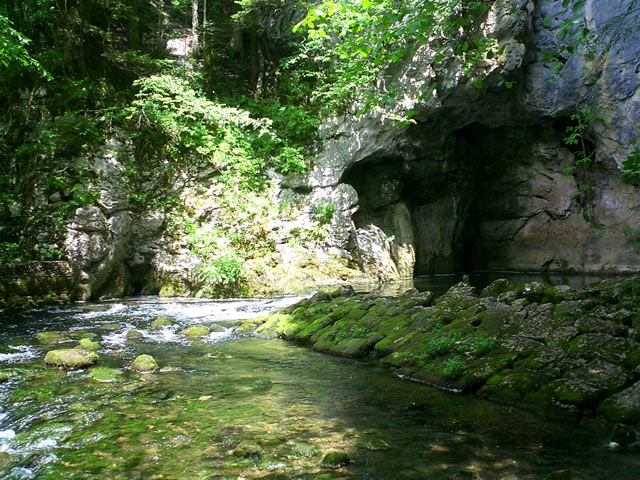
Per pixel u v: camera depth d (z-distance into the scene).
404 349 6.06
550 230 18.02
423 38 5.52
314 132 15.70
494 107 15.98
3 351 6.83
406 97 14.64
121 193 12.48
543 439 3.69
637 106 14.83
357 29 5.81
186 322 9.12
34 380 5.43
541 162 17.91
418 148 16.38
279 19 17.72
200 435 3.86
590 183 16.94
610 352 4.72
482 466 3.27
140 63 14.84
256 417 4.24
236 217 13.71
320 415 4.28
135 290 13.48
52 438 3.83
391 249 16.62
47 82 12.70
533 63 15.86
